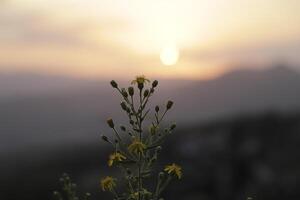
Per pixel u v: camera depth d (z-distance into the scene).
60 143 154.00
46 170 92.56
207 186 60.34
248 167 62.25
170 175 6.85
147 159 6.56
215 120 86.81
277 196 57.44
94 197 39.72
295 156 63.75
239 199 57.59
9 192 80.88
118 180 6.68
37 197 78.19
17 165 107.50
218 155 67.00
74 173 81.50
